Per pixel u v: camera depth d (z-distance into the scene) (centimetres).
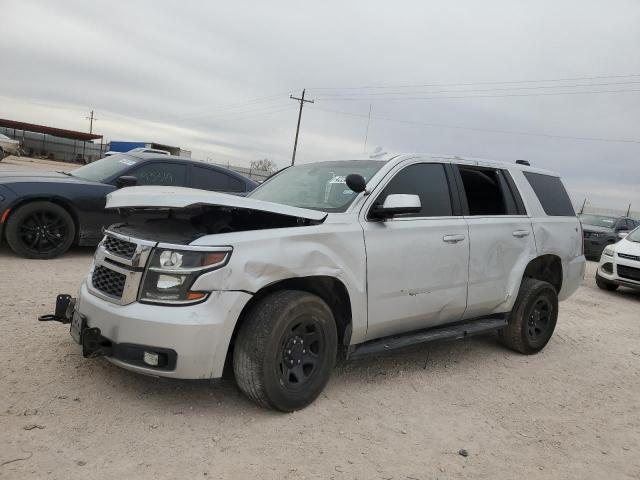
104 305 324
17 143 3105
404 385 425
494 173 519
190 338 303
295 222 364
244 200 341
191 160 866
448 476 298
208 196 327
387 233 395
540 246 534
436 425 361
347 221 379
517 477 306
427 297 423
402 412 374
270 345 324
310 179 455
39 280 604
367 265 378
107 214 757
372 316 386
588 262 1736
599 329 712
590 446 355
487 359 518
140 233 338
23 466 259
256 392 329
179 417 327
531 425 379
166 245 313
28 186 698
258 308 332
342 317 386
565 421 392
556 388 460
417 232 415
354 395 393
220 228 355
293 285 362
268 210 338
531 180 559
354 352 384
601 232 1711
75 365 379
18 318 464
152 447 291
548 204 568
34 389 338
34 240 710
